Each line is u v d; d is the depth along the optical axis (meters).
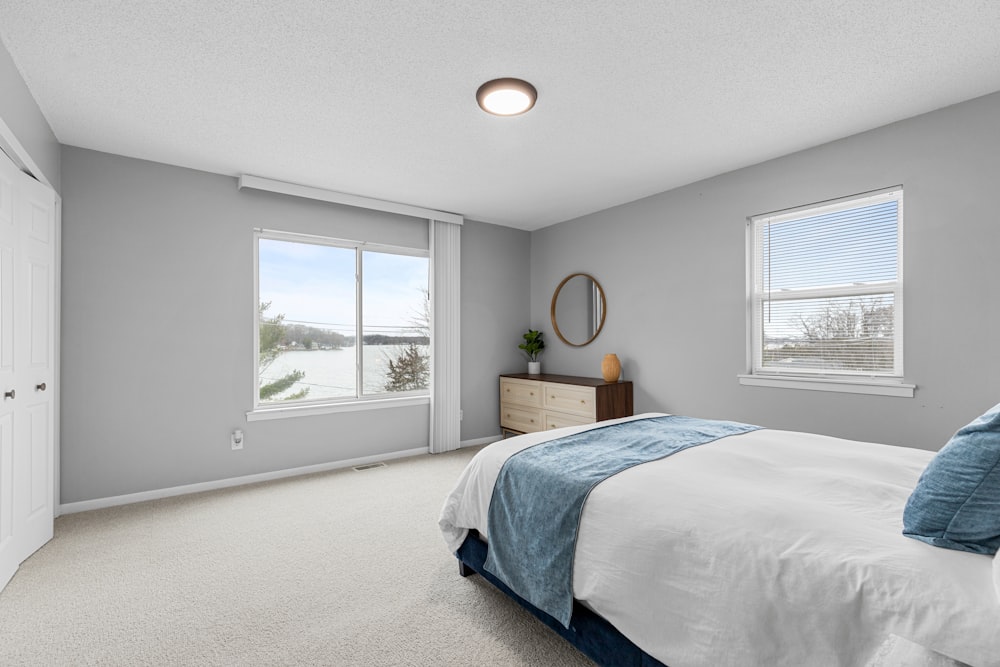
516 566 1.79
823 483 1.54
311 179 3.76
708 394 3.79
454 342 4.84
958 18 1.91
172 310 3.44
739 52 2.13
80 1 1.78
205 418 3.56
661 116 2.74
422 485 3.66
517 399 4.96
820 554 1.10
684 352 3.95
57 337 2.97
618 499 1.53
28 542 2.43
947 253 2.64
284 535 2.73
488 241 5.20
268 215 3.85
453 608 2.00
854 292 3.08
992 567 0.98
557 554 1.60
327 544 2.62
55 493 2.99
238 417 3.70
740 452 1.92
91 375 3.15
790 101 2.58
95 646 1.75
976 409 2.56
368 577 2.26
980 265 2.54
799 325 3.35
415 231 4.68
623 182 3.87
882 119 2.79
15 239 2.29
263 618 1.92
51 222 2.67
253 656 1.69
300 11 1.84
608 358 4.29
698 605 1.22
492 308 5.23
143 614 1.95
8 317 2.23
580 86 2.41
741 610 1.13
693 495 1.44
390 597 2.08
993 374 2.51
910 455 1.84
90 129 2.86
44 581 2.21
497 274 5.27
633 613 1.35
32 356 2.46
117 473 3.24
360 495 3.43
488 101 2.47
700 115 2.73
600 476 1.70
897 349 2.91
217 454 3.61
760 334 3.56
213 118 2.73
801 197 3.24
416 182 3.85
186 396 3.49
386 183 3.87
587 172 3.64
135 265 3.30
